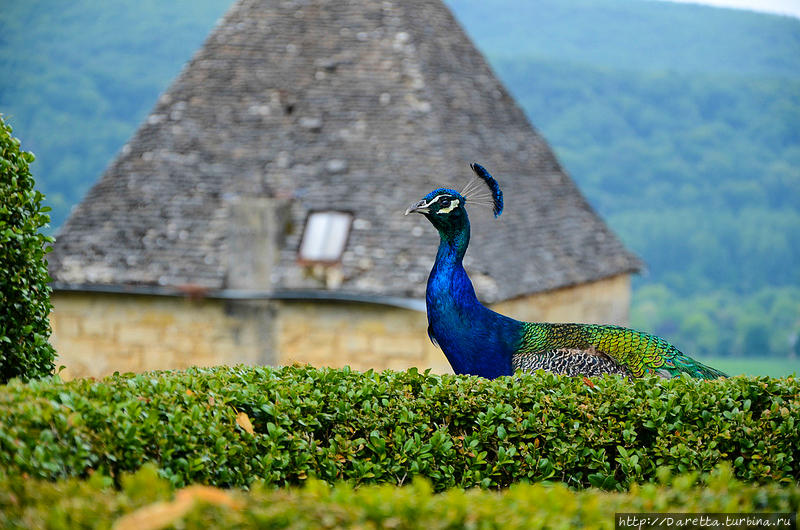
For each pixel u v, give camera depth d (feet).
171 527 11.94
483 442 20.47
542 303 66.95
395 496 13.03
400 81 74.28
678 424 20.72
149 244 67.97
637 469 20.26
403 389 21.18
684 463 20.34
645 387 21.52
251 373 21.06
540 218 73.15
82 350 66.69
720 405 21.04
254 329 64.44
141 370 66.03
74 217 70.79
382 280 62.44
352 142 71.41
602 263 75.20
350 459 19.76
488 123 77.00
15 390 16.33
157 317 65.82
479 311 27.12
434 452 20.10
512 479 20.36
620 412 20.85
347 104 73.87
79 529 12.02
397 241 64.75
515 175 75.00
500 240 66.69
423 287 61.82
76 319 66.85
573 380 21.85
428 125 71.87
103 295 66.44
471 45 82.07
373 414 20.36
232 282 64.80
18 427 14.85
